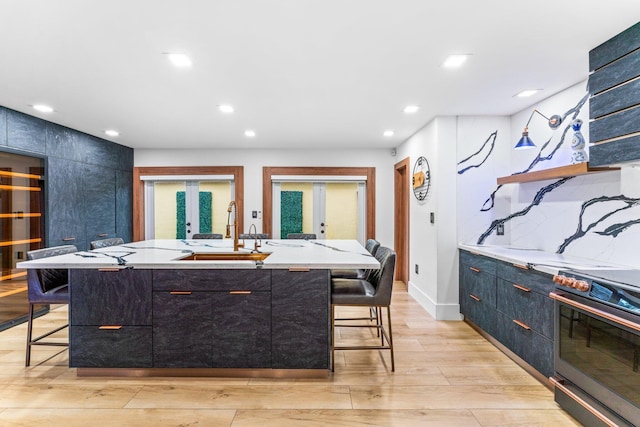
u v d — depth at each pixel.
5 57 2.24
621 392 1.58
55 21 1.81
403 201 5.45
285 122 3.94
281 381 2.31
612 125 1.99
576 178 2.67
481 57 2.25
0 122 3.31
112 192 5.08
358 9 1.71
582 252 2.60
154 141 5.08
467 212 3.62
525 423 1.89
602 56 2.06
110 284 2.30
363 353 2.78
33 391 2.18
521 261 2.45
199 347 2.30
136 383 2.27
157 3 1.65
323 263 2.25
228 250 2.88
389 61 2.31
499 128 3.62
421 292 4.15
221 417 1.92
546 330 2.21
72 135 4.27
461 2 1.65
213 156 5.62
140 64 2.36
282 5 1.68
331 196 5.72
